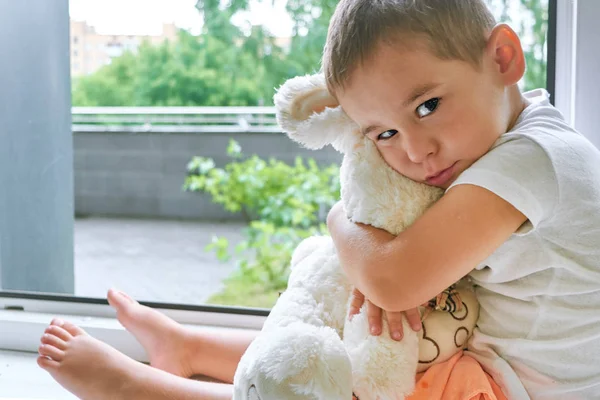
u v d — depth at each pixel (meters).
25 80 1.27
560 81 0.96
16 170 1.24
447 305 0.76
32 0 1.27
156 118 3.87
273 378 0.62
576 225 0.69
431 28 0.65
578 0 0.91
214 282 2.84
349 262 0.73
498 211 0.66
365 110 0.69
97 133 4.03
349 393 0.63
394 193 0.72
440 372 0.74
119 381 0.86
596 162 0.71
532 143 0.68
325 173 3.23
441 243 0.66
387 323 0.72
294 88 0.78
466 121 0.67
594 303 0.73
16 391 0.94
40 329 1.07
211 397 0.83
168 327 0.98
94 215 4.14
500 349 0.76
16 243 1.24
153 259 3.19
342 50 0.69
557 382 0.74
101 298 1.12
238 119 3.68
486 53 0.68
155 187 4.07
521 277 0.74
